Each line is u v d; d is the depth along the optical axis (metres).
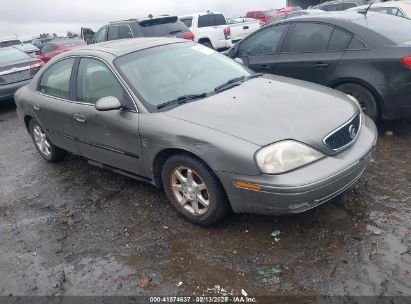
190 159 3.29
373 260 2.86
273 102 3.48
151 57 4.16
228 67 4.45
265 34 5.96
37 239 3.71
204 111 3.42
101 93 4.04
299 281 2.77
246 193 3.01
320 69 5.21
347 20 5.11
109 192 4.40
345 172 3.02
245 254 3.10
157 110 3.60
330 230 3.24
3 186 5.03
